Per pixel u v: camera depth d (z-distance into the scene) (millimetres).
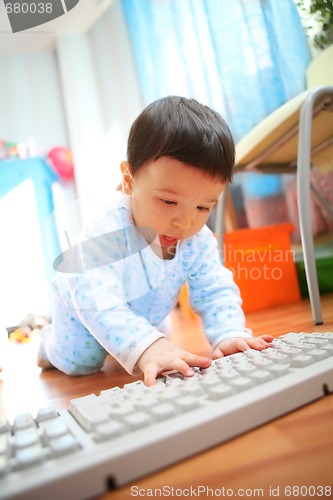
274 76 1625
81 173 2488
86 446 303
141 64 2236
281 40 1558
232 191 1870
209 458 307
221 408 340
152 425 322
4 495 258
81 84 2518
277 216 1802
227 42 1784
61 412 404
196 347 933
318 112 1015
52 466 281
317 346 471
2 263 1814
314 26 1459
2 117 2623
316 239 1654
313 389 392
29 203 2014
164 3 2094
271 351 469
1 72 2648
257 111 1745
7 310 1778
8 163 2049
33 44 2582
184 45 2004
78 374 868
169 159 639
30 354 1330
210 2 1805
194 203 657
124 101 2412
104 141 2514
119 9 2361
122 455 289
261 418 352
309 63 1500
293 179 1739
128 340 607
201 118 672
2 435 346
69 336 824
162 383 438
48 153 2535
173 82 2092
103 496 276
